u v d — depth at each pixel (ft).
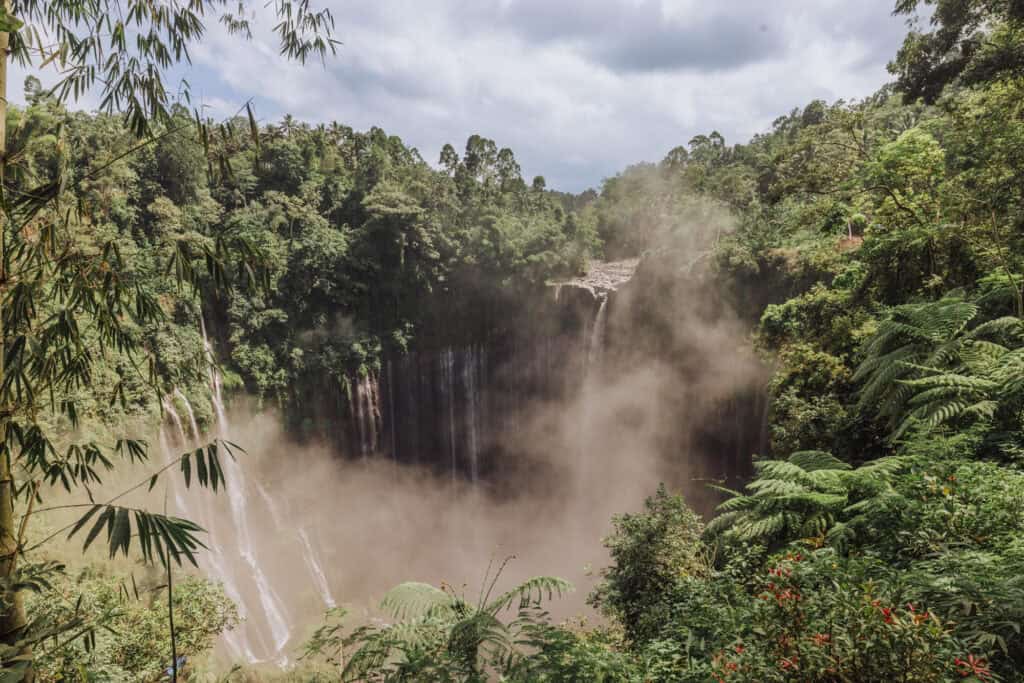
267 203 163.12
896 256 56.39
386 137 229.45
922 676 11.51
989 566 15.08
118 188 117.80
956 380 28.66
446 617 21.11
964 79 44.98
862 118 67.00
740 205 180.75
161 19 14.75
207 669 51.13
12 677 10.79
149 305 14.56
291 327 149.28
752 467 126.72
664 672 17.20
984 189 47.44
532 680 15.89
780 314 80.12
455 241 181.68
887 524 21.72
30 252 13.32
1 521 11.84
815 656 12.64
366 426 165.27
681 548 32.48
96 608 31.27
